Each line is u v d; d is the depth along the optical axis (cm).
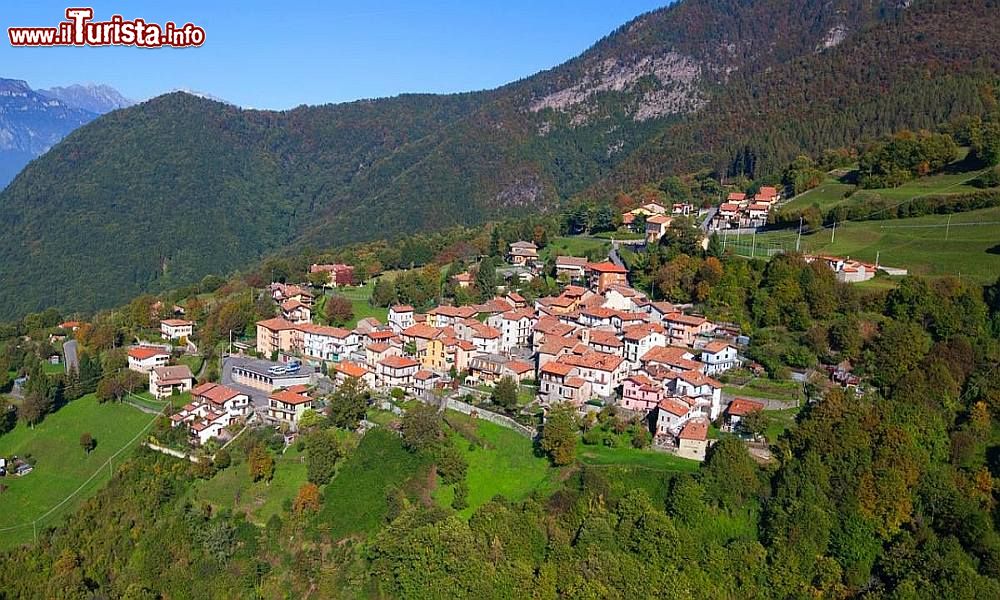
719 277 19988
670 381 16050
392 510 13512
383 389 18238
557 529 12462
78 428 19188
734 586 11706
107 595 13250
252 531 13750
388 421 16200
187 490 15200
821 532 12019
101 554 14312
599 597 11169
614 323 19512
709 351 16612
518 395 17125
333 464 14888
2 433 19512
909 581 11269
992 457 13225
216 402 17412
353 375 18200
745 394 15488
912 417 13500
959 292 17188
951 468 13112
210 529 13725
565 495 13062
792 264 19400
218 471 15450
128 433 18425
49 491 17300
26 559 14475
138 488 15450
